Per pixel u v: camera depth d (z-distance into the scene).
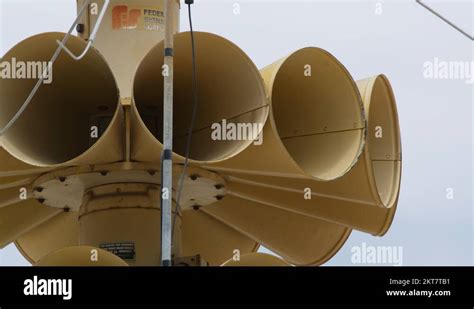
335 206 24.75
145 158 22.36
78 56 21.41
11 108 22.47
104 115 23.78
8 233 26.00
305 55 22.19
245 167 22.39
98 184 23.30
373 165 24.27
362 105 22.72
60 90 23.08
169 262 18.89
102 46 24.48
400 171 24.19
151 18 24.67
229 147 22.27
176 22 24.86
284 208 25.27
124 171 22.62
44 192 23.69
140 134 21.61
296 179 23.56
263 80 21.83
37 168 22.27
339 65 22.45
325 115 23.25
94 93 23.27
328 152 23.02
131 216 23.09
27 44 21.73
